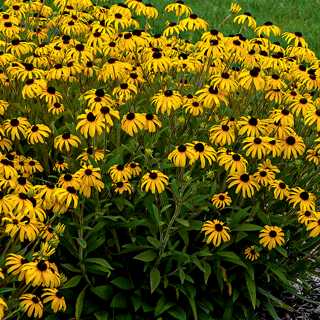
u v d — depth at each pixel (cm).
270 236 199
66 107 231
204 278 202
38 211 178
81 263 196
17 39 237
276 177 221
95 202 196
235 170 198
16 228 172
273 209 218
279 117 212
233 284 212
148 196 201
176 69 247
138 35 241
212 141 205
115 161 204
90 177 187
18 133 213
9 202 176
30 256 178
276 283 218
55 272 171
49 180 216
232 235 205
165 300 203
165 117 229
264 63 239
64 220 199
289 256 219
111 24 265
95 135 204
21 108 223
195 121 230
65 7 280
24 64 222
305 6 500
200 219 212
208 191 208
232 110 227
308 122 217
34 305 171
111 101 207
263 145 202
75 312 196
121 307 201
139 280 206
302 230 212
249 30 429
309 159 215
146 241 203
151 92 236
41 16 286
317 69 244
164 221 202
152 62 227
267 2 497
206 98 213
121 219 203
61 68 224
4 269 179
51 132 216
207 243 193
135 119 202
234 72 243
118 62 225
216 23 437
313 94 261
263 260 211
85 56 233
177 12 257
